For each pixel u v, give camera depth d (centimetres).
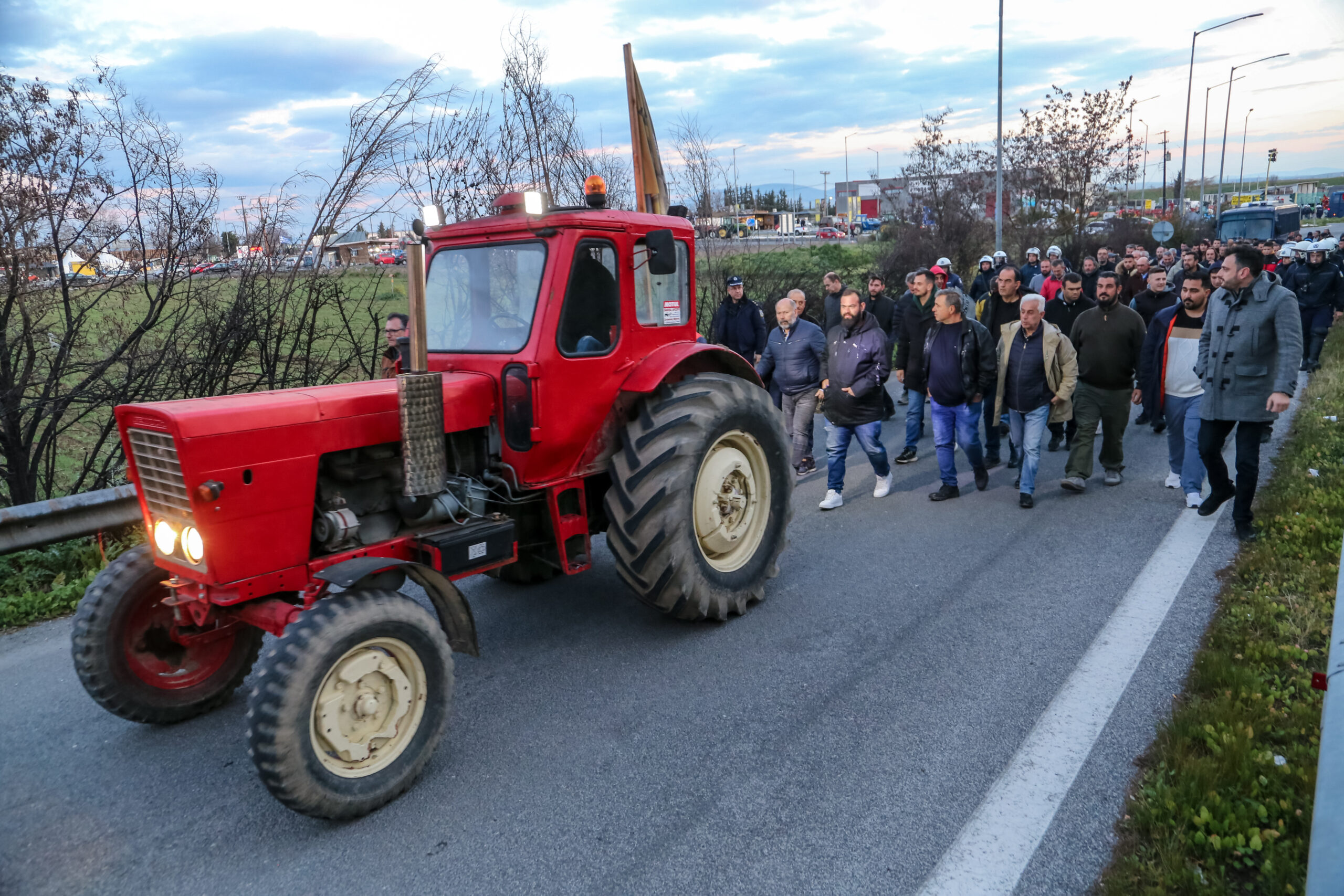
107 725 372
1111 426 671
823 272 2002
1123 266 1145
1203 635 404
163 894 264
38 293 602
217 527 299
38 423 605
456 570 355
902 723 344
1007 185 2336
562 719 359
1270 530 520
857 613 461
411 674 313
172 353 637
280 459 312
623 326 423
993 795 293
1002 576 502
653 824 288
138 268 642
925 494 694
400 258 745
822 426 1012
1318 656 361
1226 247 1969
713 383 450
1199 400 618
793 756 324
